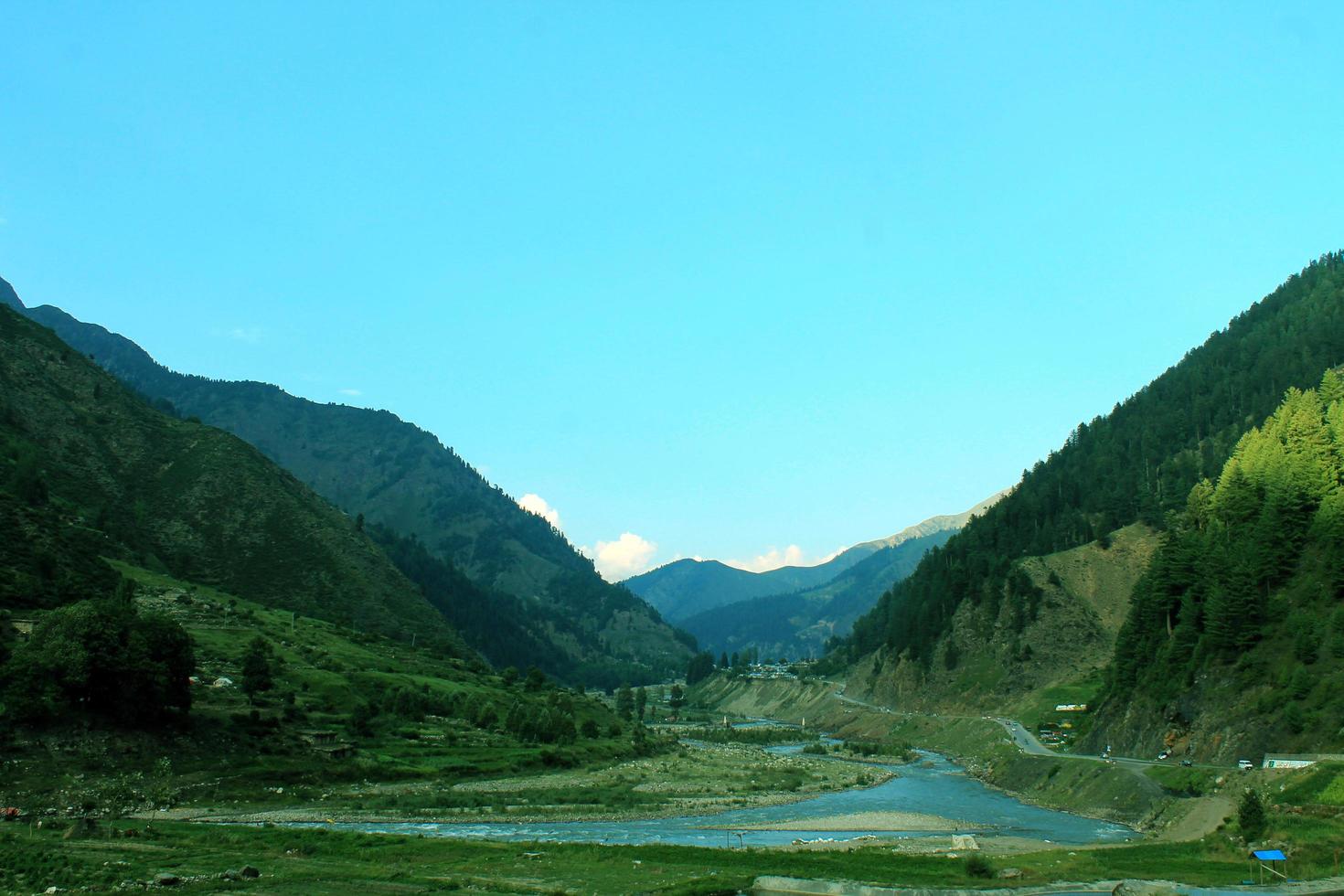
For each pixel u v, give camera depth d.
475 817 111.25
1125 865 73.12
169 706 120.38
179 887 55.78
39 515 185.50
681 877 66.31
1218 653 139.25
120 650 114.00
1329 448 158.12
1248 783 96.69
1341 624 122.62
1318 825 75.00
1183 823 97.12
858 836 106.06
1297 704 115.94
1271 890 58.84
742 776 162.50
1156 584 165.88
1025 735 192.38
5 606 137.25
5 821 81.25
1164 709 143.88
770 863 74.69
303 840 78.62
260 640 153.75
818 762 199.00
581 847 81.19
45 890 52.84
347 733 146.12
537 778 146.62
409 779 134.25
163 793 100.62
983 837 105.56
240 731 128.25
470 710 182.62
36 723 104.94
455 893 57.16
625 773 158.25
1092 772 135.62
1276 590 142.62
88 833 76.38
